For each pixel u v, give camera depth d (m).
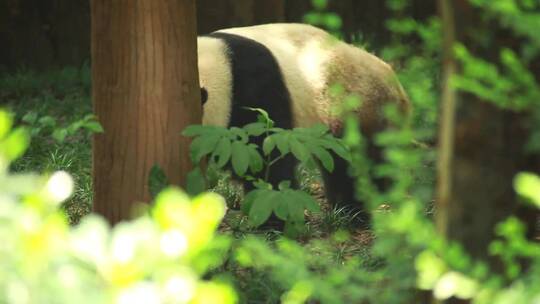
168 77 8.80
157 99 8.80
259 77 11.82
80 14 23.81
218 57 11.90
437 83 5.65
